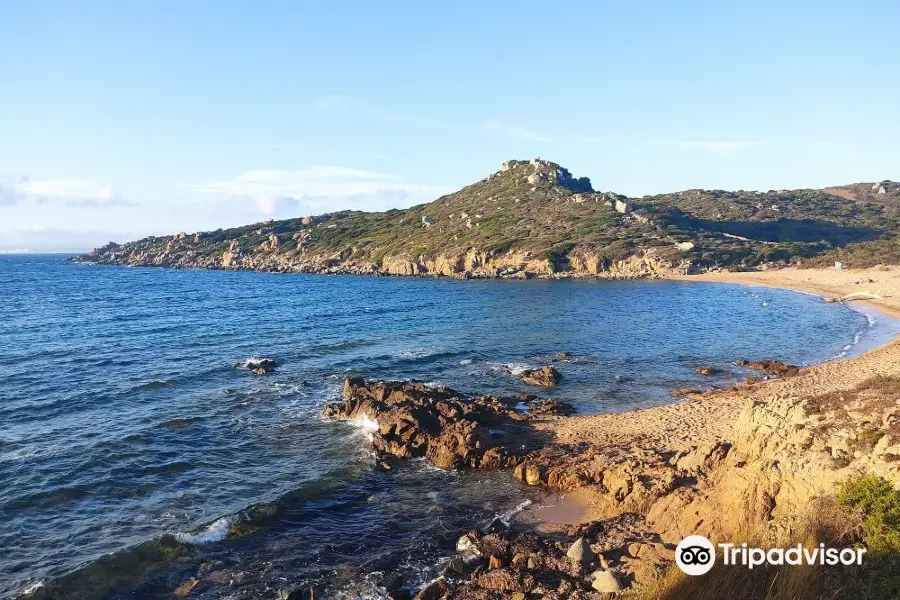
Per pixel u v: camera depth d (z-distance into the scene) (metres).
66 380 33.84
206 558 15.88
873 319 61.16
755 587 9.53
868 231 153.38
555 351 44.72
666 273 123.75
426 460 23.05
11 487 19.56
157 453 23.00
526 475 21.12
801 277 106.88
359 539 17.06
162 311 68.81
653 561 14.24
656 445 22.58
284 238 195.38
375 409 27.11
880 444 12.62
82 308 71.06
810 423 15.56
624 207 161.50
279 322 60.09
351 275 148.88
